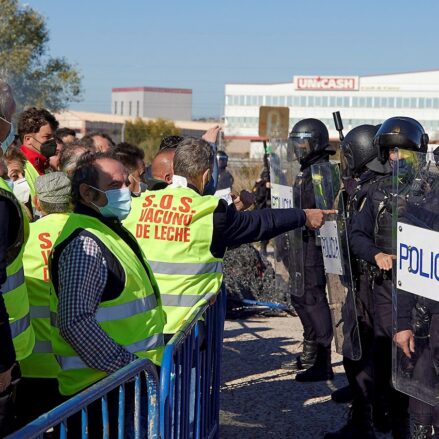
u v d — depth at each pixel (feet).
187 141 14.37
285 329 28.22
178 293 13.80
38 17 125.90
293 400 19.85
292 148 20.89
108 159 11.64
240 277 31.30
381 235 15.58
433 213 11.20
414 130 15.56
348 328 16.21
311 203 20.25
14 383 10.75
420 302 11.66
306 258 21.21
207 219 13.74
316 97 305.53
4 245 9.50
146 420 10.73
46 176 13.43
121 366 11.03
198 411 13.79
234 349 24.85
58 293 11.12
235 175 64.13
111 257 11.27
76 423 9.25
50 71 129.80
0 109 10.29
